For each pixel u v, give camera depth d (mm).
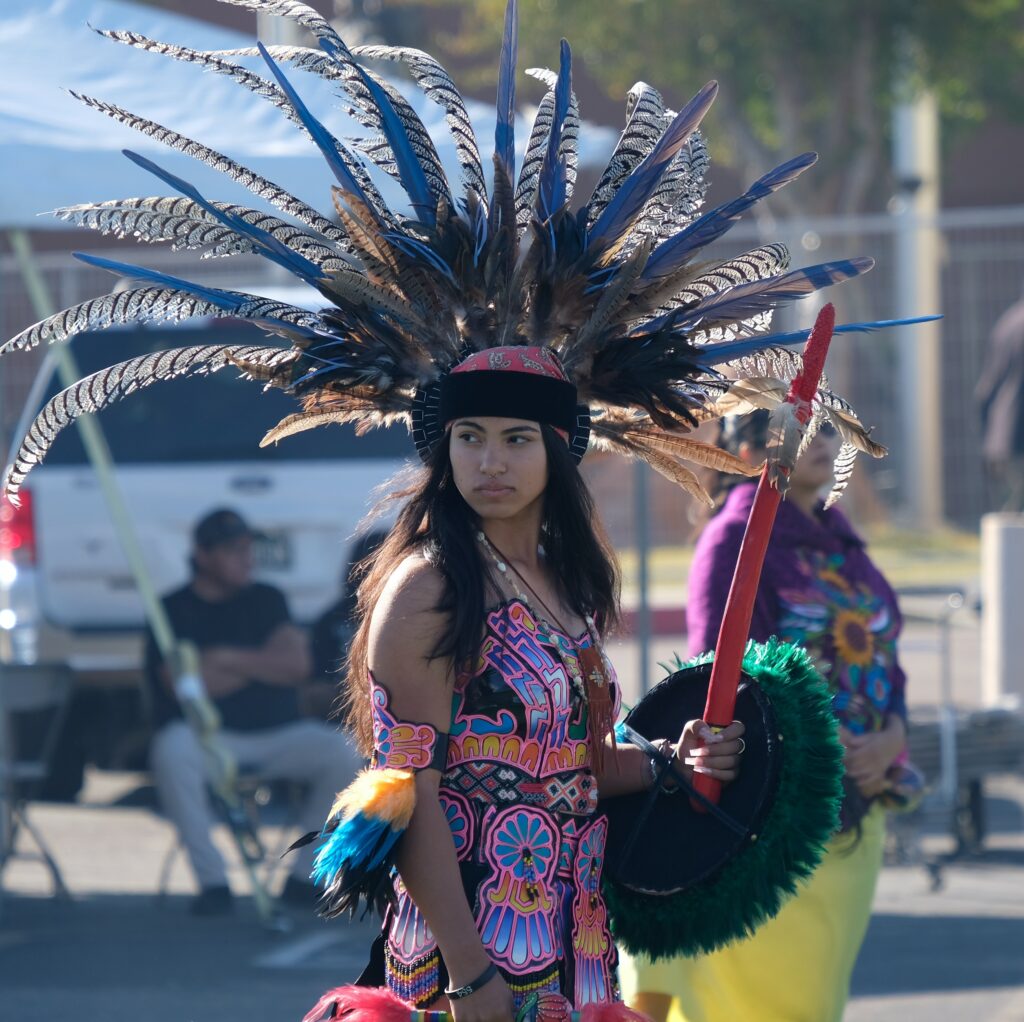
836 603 16359
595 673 11523
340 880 10617
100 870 29031
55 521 31406
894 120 76312
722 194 88625
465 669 10938
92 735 30703
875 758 16172
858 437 12422
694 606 16188
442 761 10922
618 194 12156
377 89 12422
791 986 15688
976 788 28844
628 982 15836
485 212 12258
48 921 25766
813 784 11977
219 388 31766
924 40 71188
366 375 11867
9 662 27719
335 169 12023
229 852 29953
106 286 40250
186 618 26641
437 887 10719
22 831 31938
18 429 31516
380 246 11875
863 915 16250
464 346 11953
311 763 26297
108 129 24219
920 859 27156
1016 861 28734
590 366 12000
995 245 53688
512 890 10961
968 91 84500
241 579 26828
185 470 31250
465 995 10648
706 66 73938
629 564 46156
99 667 30047
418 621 10922
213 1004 21641
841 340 54281
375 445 31281
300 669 26641
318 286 11836
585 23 72812
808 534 16500
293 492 30984
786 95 74125
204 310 11781
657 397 12086
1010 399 45406
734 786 12031
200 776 26266
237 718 26375
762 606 16219
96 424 31578
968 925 24969
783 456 11492
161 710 26516
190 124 25203
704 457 12930
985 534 35531
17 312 40031
